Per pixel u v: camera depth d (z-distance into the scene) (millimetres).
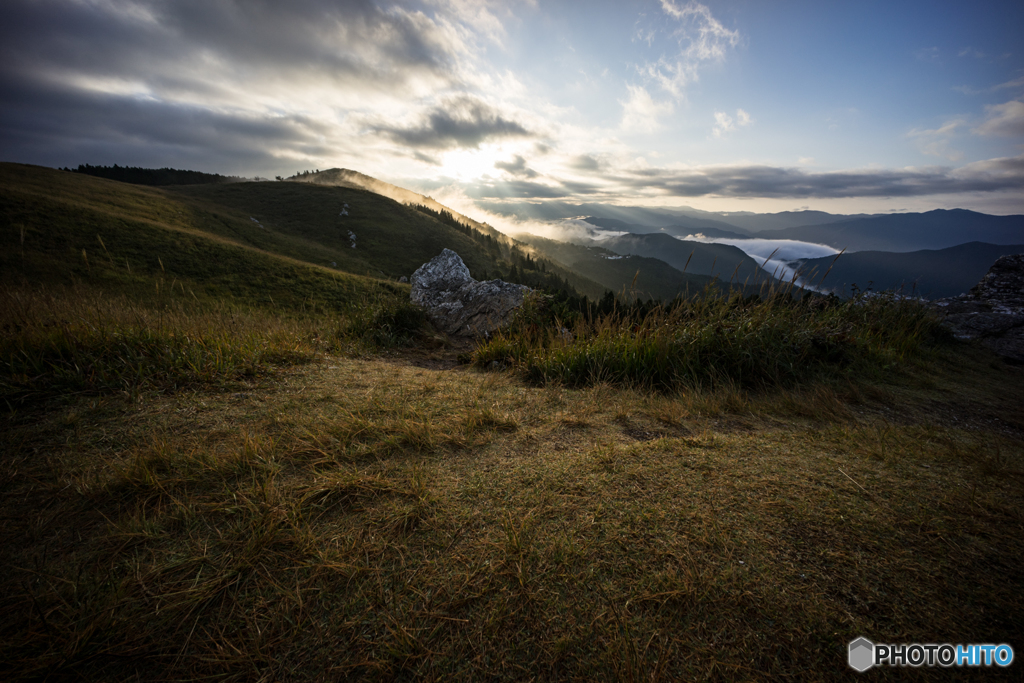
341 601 1136
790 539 1355
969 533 1402
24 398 2355
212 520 1453
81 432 2082
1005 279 8305
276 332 4621
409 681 934
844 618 1062
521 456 1990
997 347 5961
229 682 932
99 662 972
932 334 6016
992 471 1863
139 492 1589
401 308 6789
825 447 2150
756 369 3729
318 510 1529
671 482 1724
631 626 1051
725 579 1185
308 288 42875
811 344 4133
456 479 1754
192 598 1119
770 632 1027
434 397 2881
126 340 3234
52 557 1276
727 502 1571
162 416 2332
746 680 919
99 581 1187
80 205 46406
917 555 1285
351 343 5160
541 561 1257
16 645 995
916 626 1040
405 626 1058
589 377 3648
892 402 3230
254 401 2650
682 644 1005
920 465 1950
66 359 2902
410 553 1304
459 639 1025
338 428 2197
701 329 4043
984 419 3010
